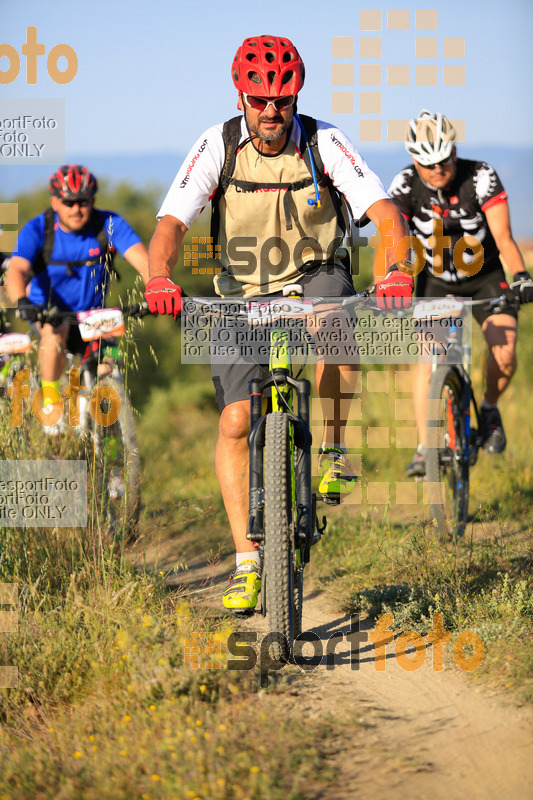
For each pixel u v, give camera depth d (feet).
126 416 39.96
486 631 27.58
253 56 27.48
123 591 30.22
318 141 29.09
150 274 28.19
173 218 29.45
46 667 26.91
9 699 26.09
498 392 43.68
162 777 19.90
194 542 43.68
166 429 92.22
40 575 32.81
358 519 44.34
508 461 54.80
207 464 66.59
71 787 19.83
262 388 27.58
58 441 38.73
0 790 20.49
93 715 24.07
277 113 27.68
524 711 23.25
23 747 22.84
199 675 24.71
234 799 18.99
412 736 22.47
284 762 20.65
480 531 41.22
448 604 30.58
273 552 25.48
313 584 36.37
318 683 26.03
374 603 32.42
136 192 139.64
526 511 42.68
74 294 44.21
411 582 33.76
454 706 24.18
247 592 28.22
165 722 22.16
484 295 44.34
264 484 26.23
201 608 32.37
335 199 30.07
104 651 26.96
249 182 29.22
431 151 40.73
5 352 37.50
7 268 42.88
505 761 20.88
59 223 43.57
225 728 21.79
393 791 19.61
